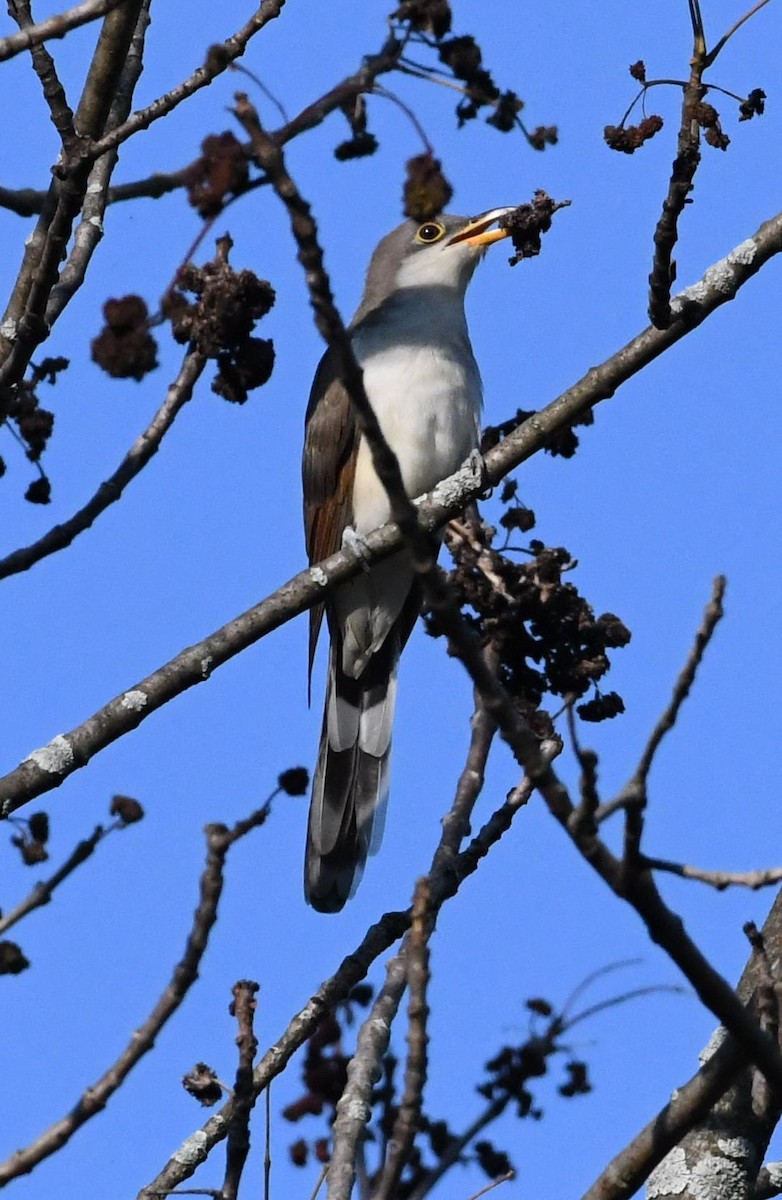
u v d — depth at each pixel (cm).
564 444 1085
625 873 644
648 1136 771
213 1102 846
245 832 752
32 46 839
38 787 936
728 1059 755
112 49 1031
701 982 657
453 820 1025
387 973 898
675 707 641
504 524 1017
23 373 960
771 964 872
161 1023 763
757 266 998
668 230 927
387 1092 873
